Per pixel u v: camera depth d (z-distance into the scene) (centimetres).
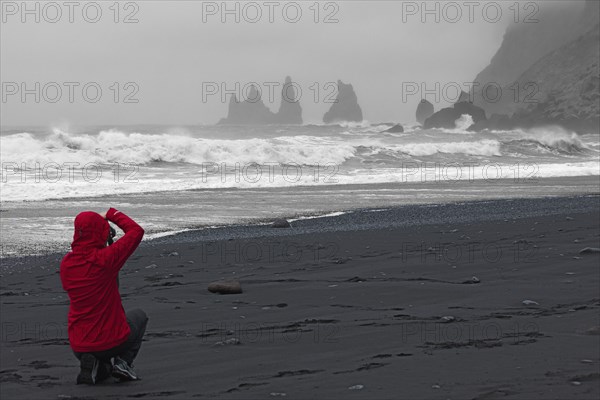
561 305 1026
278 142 7000
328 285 1274
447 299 1109
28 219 2672
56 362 784
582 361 700
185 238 2141
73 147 5225
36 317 1067
